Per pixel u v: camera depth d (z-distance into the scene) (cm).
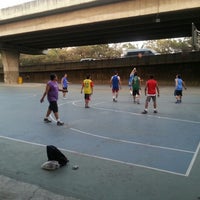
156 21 2784
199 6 2380
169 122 1110
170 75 3519
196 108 1480
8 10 3725
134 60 3766
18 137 884
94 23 3086
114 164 625
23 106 1639
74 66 4484
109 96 2164
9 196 474
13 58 4809
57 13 3338
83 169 593
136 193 481
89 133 926
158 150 734
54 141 829
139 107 1528
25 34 3906
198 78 3297
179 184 518
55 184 519
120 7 2808
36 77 5222
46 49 5644
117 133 924
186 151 726
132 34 3794
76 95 2294
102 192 486
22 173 572
